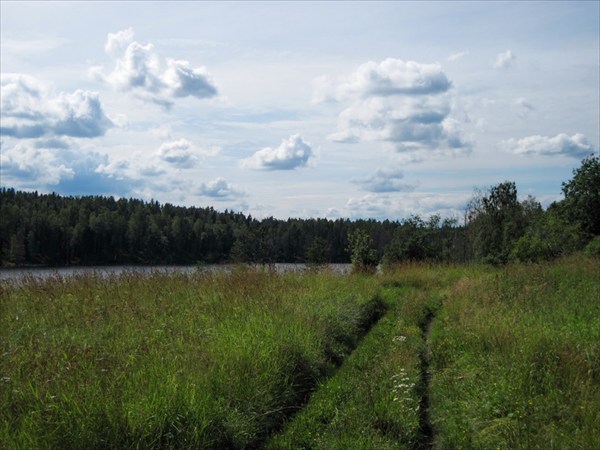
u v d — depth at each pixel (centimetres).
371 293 1717
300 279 1728
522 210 3475
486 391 764
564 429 635
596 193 2664
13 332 844
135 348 785
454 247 4119
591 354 857
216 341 858
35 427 525
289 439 667
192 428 608
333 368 983
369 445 623
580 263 1956
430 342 1177
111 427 545
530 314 1201
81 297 1080
